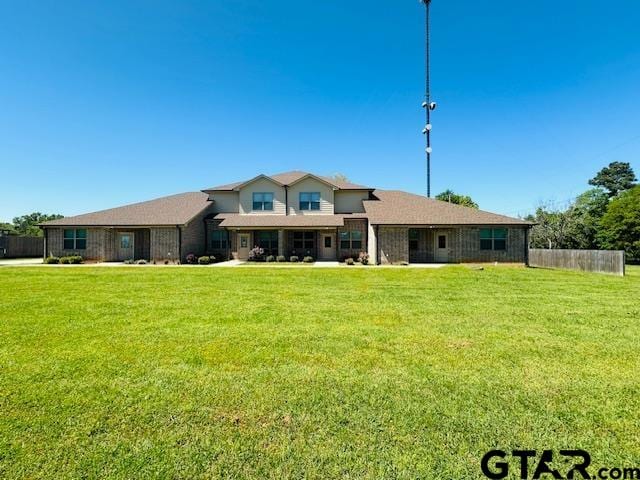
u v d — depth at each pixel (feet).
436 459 8.08
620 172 175.22
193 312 23.43
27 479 7.35
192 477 7.47
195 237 79.56
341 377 12.66
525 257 70.90
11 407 10.34
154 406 10.48
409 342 16.87
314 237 80.84
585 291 33.30
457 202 148.56
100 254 76.23
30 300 27.45
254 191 85.30
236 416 9.93
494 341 17.06
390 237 71.67
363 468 7.75
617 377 12.75
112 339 17.20
